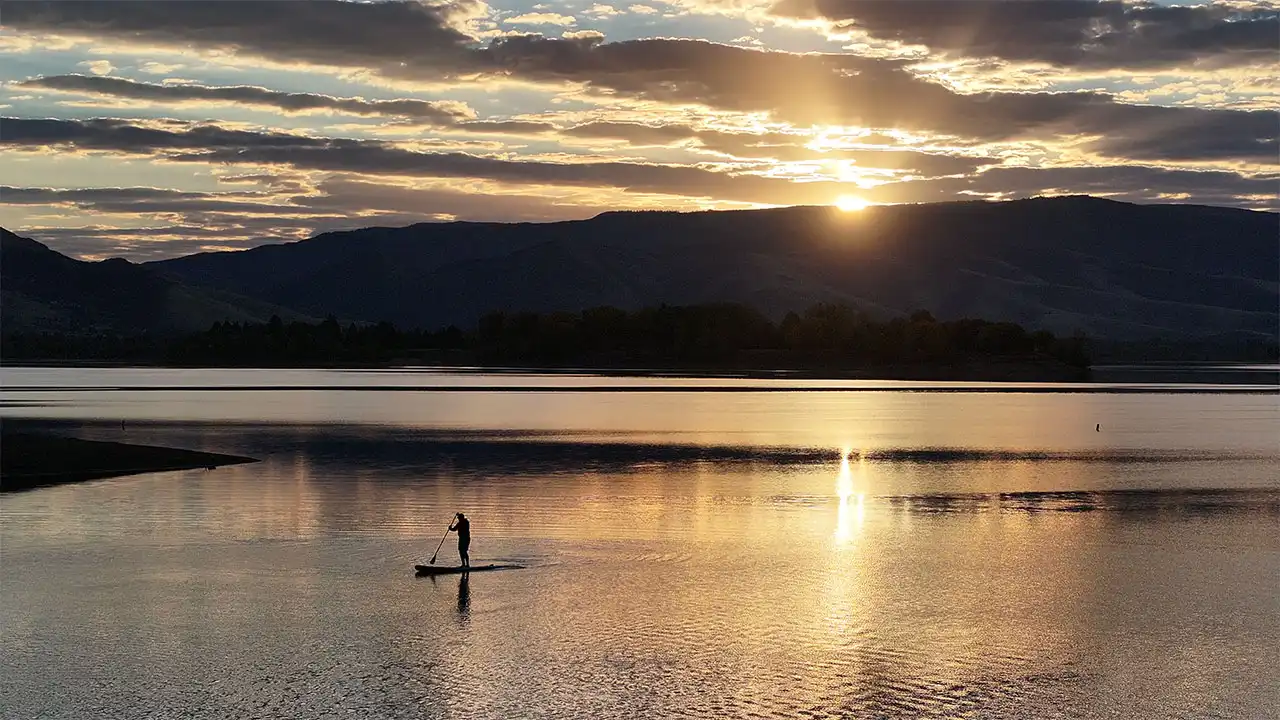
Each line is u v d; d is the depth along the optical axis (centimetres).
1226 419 13312
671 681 3397
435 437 10362
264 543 5197
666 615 4047
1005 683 3391
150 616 4022
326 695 3288
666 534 5456
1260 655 3644
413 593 4331
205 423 11938
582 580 4541
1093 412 14500
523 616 4034
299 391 18800
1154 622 3988
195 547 5106
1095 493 6906
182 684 3366
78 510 6041
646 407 14862
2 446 8312
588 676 3438
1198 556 5019
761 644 3731
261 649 3672
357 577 4575
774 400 16738
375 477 7431
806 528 5641
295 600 4228
